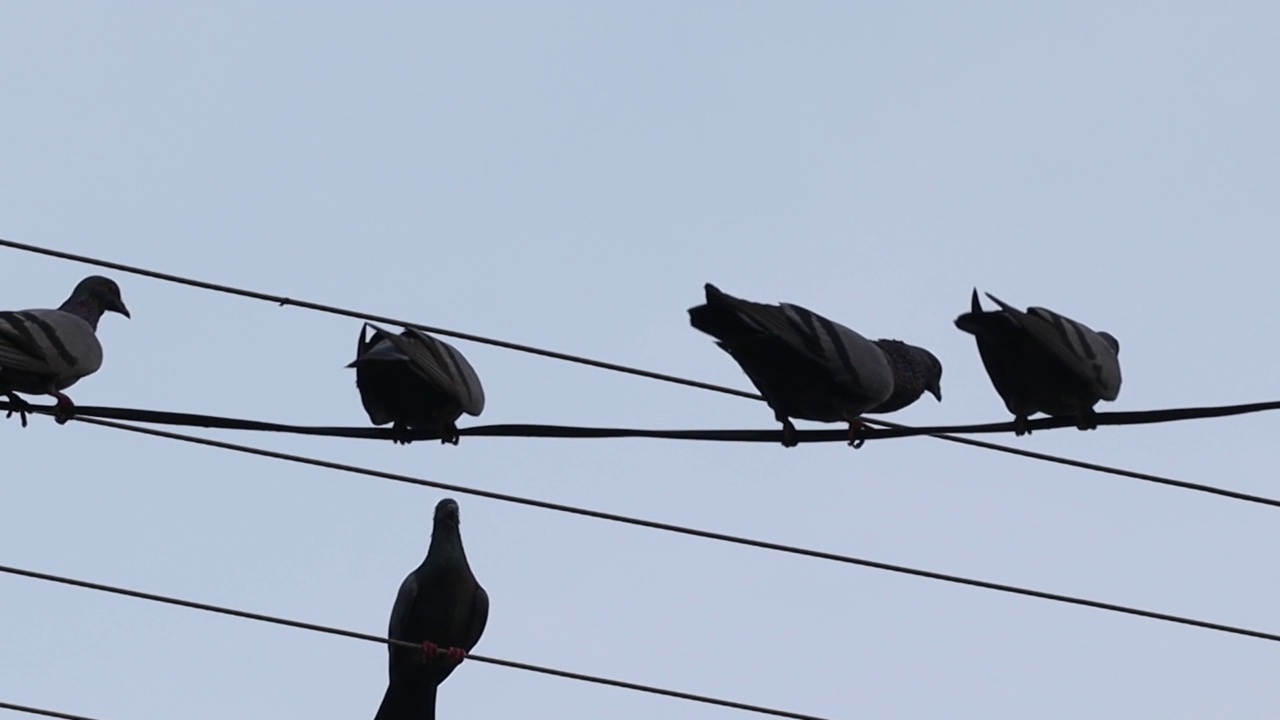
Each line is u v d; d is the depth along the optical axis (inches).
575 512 639.1
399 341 684.1
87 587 606.5
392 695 821.2
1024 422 700.0
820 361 671.8
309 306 626.5
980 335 692.7
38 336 673.0
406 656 810.2
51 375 673.0
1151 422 690.2
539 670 632.4
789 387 687.1
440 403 689.0
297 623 619.5
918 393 754.2
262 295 621.6
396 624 813.2
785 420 701.3
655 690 641.0
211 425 668.7
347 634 626.2
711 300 661.3
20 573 601.9
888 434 692.7
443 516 824.3
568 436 689.0
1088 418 693.9
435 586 812.0
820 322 682.8
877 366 687.1
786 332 668.1
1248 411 682.8
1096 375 680.4
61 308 783.1
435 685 818.8
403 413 693.9
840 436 690.2
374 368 687.1
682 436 691.4
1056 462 681.6
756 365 685.3
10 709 616.7
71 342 684.1
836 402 689.0
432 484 633.0
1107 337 726.5
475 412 692.7
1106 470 679.7
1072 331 689.0
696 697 648.4
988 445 680.4
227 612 613.6
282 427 679.7
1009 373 692.1
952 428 696.4
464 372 696.4
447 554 816.3
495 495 636.1
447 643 816.3
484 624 822.5
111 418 671.1
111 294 794.8
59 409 669.9
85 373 687.7
